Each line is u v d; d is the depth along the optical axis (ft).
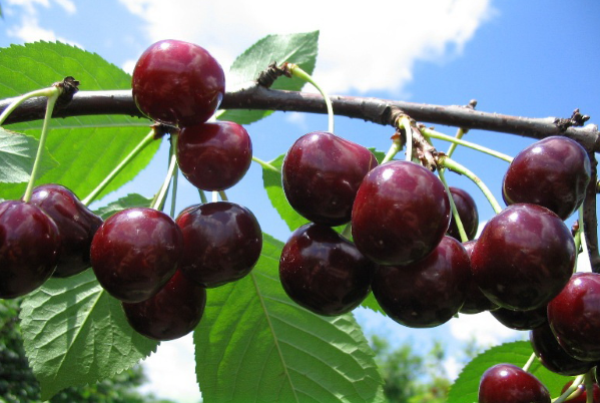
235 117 0.88
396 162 0.43
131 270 0.45
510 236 0.42
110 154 0.81
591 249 0.54
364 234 0.41
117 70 0.77
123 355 0.69
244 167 0.55
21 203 0.45
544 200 0.47
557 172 0.47
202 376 0.74
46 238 0.45
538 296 0.42
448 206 0.42
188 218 0.51
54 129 0.77
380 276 0.46
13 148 0.55
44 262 0.45
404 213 0.40
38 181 0.79
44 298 0.69
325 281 0.46
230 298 0.76
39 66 0.74
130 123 0.79
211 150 0.53
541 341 0.54
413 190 0.41
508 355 0.78
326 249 0.46
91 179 0.81
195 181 0.54
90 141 0.79
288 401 0.73
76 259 0.50
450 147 0.66
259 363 0.74
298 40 0.86
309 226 0.49
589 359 0.46
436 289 0.44
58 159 0.79
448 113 0.62
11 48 0.72
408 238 0.40
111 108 0.62
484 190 0.51
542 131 0.61
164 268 0.46
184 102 0.50
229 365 0.74
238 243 0.51
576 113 0.61
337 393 0.74
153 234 0.46
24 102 0.59
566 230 0.43
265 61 0.85
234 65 0.85
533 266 0.41
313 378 0.74
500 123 0.62
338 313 0.48
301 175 0.45
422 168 0.42
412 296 0.44
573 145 0.48
